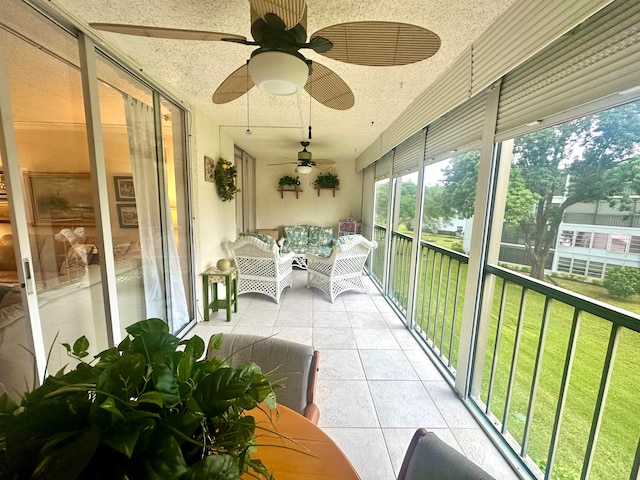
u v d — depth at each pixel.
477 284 1.78
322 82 1.63
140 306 2.19
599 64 1.02
